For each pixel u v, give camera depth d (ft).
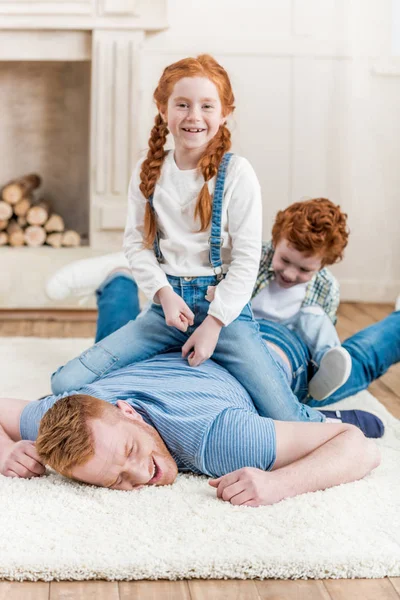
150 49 12.10
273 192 12.53
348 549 4.54
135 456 5.16
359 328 11.20
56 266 11.86
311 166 12.48
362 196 12.55
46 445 5.12
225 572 4.37
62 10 11.54
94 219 12.06
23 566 4.31
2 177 13.35
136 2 11.67
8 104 13.19
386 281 12.81
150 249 6.49
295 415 6.22
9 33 11.68
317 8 12.18
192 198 6.26
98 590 4.24
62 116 13.26
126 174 11.98
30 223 12.39
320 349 7.23
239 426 5.36
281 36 12.24
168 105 6.23
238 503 5.03
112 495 5.12
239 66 12.26
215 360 6.40
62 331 10.77
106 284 8.73
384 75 12.27
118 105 11.84
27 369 8.50
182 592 4.24
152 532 4.65
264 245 7.55
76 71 13.17
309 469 5.23
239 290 6.15
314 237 6.89
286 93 12.35
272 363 6.33
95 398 5.27
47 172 13.41
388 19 12.16
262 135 12.42
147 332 6.55
